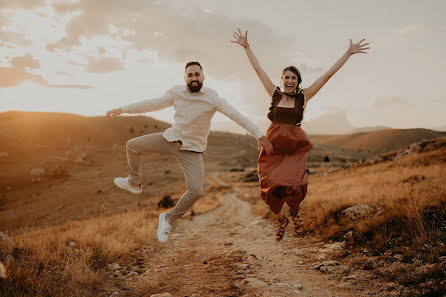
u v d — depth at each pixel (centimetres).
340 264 520
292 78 403
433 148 2445
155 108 382
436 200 610
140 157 396
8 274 373
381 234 581
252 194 3253
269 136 396
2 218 5097
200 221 1431
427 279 384
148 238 820
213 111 365
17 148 12356
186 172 371
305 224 878
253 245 793
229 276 472
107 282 456
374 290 393
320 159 15738
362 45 396
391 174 1575
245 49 442
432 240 493
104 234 746
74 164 11244
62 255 522
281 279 462
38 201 6512
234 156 14375
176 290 410
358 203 844
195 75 356
